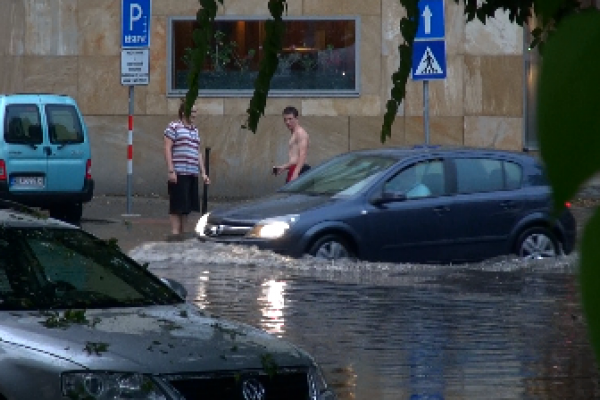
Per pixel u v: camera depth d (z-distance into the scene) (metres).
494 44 65.50
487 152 39.72
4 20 66.44
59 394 14.23
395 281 35.09
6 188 53.97
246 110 4.75
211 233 39.00
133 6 53.41
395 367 23.09
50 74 66.69
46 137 54.62
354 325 27.67
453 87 65.94
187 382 14.92
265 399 15.59
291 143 47.12
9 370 14.59
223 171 66.31
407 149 40.28
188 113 4.69
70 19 66.56
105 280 18.33
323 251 37.47
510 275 36.53
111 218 55.84
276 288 33.28
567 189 2.22
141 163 66.62
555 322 27.77
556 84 2.25
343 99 66.19
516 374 22.45
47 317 16.06
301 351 16.64
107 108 66.75
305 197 39.22
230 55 65.06
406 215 38.16
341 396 20.62
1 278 17.53
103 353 14.80
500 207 38.88
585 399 20.39
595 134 2.21
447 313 29.52
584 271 2.23
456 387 21.39
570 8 2.47
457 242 38.53
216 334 16.38
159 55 66.19
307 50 66.19
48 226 19.02
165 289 18.77
